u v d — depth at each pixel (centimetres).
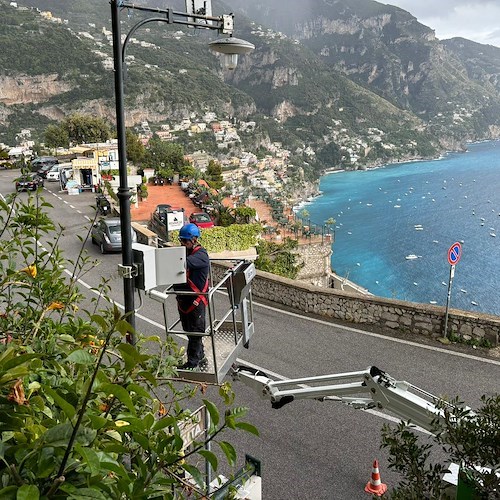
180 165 5353
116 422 238
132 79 19150
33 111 18588
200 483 220
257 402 1023
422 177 18550
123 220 591
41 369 266
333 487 794
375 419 962
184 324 602
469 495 466
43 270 411
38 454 177
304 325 1423
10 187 3956
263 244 3028
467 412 367
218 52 727
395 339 1309
